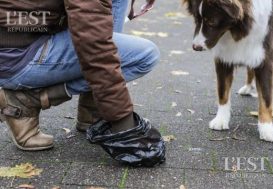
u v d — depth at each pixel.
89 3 1.84
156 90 3.05
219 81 2.50
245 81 3.26
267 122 2.36
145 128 2.04
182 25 5.04
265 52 2.40
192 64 3.66
